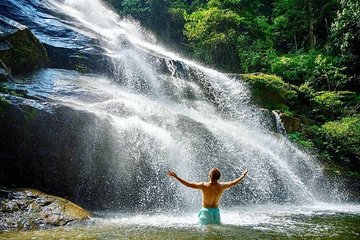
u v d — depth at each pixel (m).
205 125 12.21
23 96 10.09
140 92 15.59
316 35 28.20
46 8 18.02
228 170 11.44
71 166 9.09
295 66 23.23
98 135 9.57
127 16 29.39
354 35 22.38
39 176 8.73
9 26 12.76
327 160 15.38
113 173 9.55
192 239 5.85
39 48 13.46
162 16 28.94
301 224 7.64
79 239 5.73
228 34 23.62
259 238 6.09
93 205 9.08
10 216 6.65
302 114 19.30
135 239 5.80
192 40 25.34
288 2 29.27
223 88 17.64
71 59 14.65
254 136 14.05
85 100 11.21
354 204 12.66
